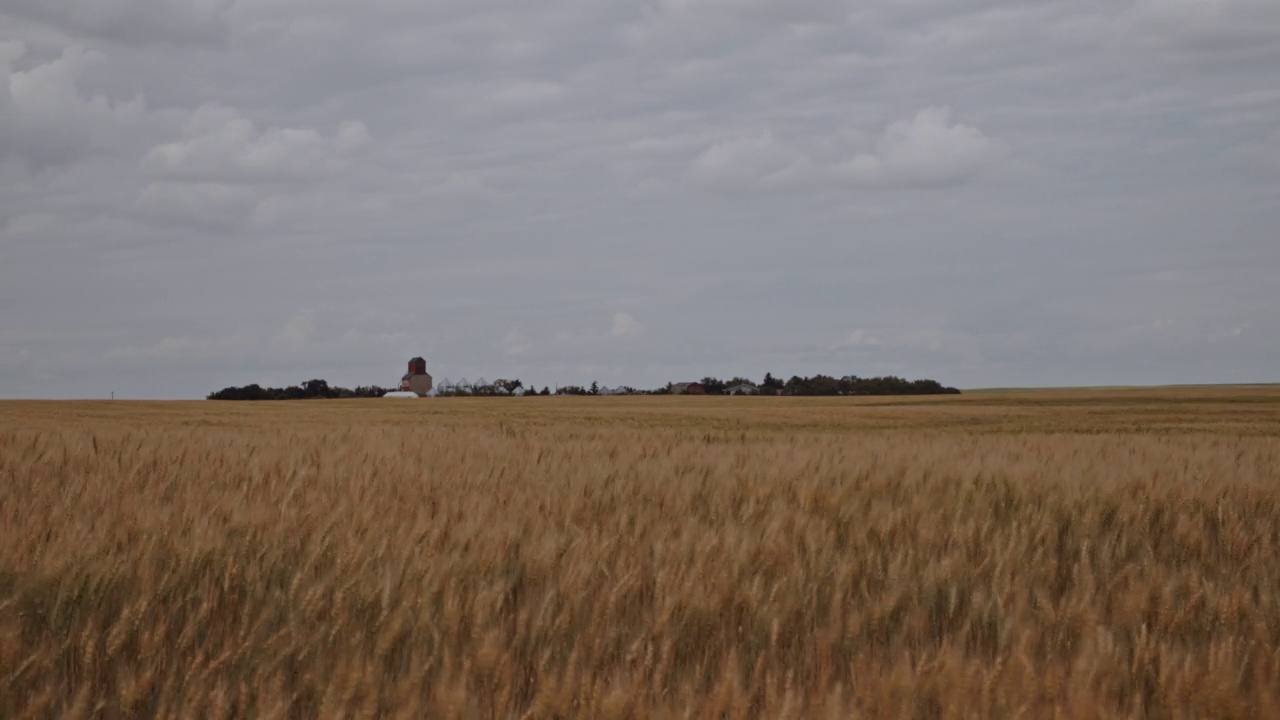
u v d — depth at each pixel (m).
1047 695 3.91
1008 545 6.47
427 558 5.57
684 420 35.97
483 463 10.55
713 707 3.74
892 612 5.19
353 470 9.40
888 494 8.53
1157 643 4.63
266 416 36.50
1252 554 6.55
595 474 9.38
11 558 5.33
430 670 4.28
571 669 3.96
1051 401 64.50
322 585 5.00
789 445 13.77
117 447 11.29
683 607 4.93
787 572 5.62
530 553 5.82
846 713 3.77
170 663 4.37
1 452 10.47
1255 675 4.12
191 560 5.50
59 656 4.38
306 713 4.01
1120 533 7.45
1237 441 17.14
